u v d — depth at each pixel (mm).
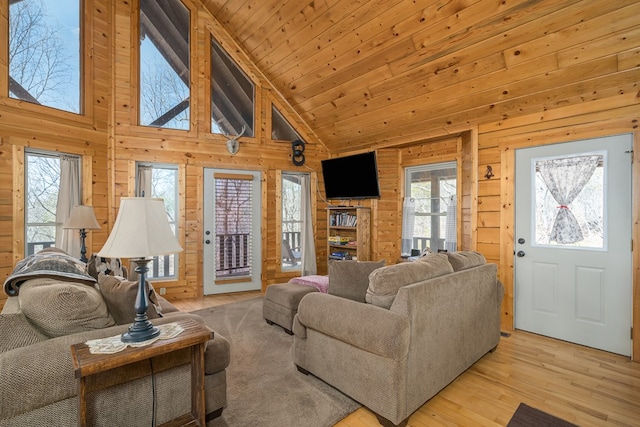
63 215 3826
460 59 3084
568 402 2062
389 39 3287
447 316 2125
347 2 3191
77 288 1569
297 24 3785
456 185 4164
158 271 4625
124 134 4336
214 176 4836
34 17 3635
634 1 2188
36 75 3646
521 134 3264
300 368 2389
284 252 5457
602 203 2836
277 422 1839
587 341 2922
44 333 1475
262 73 4918
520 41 2713
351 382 1972
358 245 4789
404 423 1806
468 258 2609
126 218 1514
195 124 4738
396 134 4461
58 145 3754
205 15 4754
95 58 4102
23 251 3473
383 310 1870
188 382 1697
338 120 4832
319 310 2131
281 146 5332
